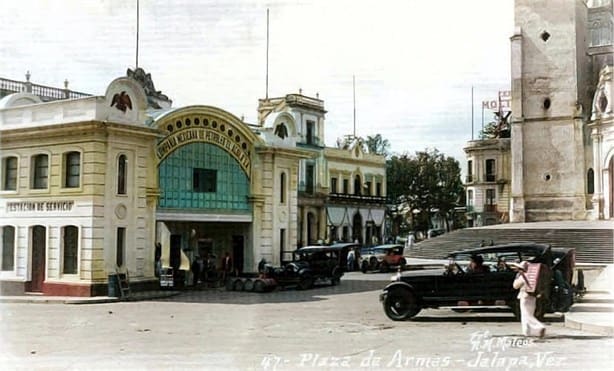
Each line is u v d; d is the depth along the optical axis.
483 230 44.59
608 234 38.09
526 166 52.12
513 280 17.97
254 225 35.50
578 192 50.34
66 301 25.42
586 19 53.78
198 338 15.73
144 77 35.03
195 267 33.09
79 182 27.78
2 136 29.42
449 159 67.25
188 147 31.97
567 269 18.30
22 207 29.17
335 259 33.72
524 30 52.53
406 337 15.42
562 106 51.12
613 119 44.59
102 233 27.56
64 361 12.98
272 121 37.50
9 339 15.83
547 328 16.44
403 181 66.69
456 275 18.42
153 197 29.88
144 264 29.55
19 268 28.95
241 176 35.09
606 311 18.55
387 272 42.41
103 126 27.34
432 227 67.19
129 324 18.73
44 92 36.72
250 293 29.50
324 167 58.66
